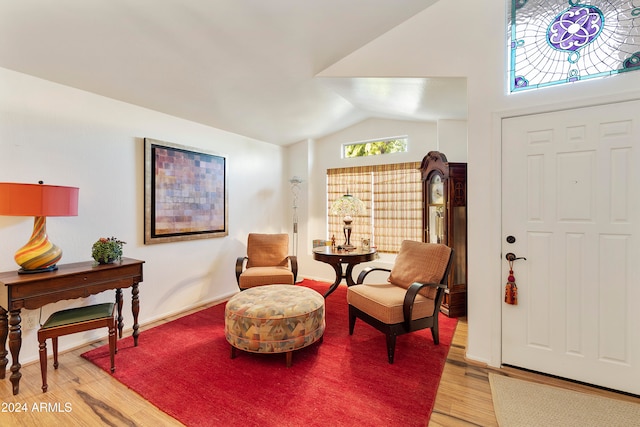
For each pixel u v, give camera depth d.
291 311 2.30
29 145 2.33
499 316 2.29
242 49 2.38
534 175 2.17
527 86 2.20
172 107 3.20
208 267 3.83
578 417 1.72
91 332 2.70
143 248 3.12
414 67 2.50
